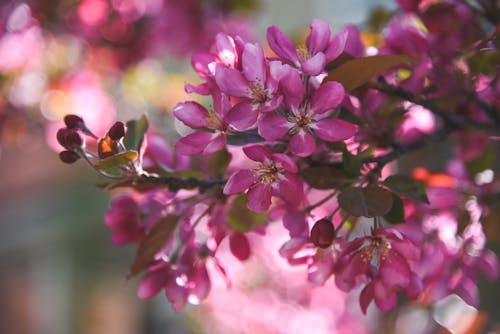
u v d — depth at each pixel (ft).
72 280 10.87
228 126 2.56
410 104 2.92
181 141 2.57
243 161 3.08
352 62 2.54
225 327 6.09
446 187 3.12
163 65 5.44
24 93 5.00
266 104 2.51
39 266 11.55
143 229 2.79
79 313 10.59
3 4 4.97
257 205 2.54
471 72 2.90
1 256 12.10
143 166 2.70
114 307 10.10
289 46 2.59
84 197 10.10
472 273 3.03
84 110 5.11
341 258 2.60
